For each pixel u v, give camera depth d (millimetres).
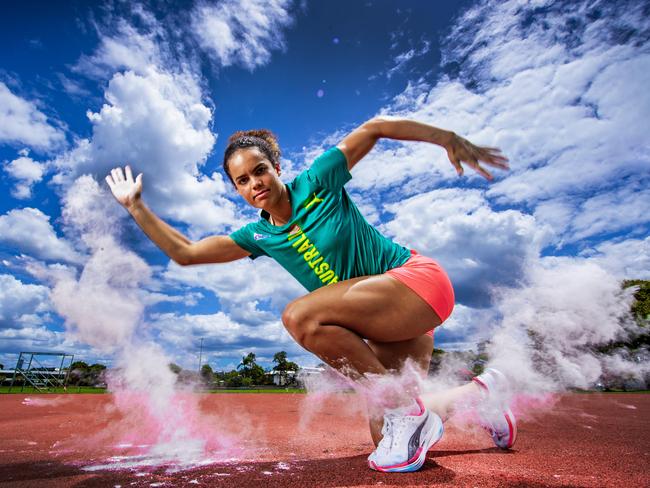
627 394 10680
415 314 1845
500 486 1347
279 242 2154
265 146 2135
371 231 2129
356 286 1797
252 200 2078
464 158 1951
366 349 1786
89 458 2055
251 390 24266
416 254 2170
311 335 1786
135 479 1519
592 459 1882
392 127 2012
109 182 2293
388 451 1615
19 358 20891
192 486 1393
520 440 2594
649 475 1536
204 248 2311
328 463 1832
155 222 2225
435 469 1624
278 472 1619
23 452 2277
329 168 1979
